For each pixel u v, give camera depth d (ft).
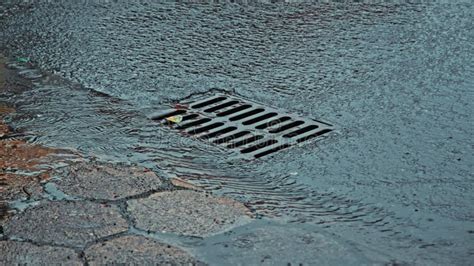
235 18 41.86
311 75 34.24
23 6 44.01
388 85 33.01
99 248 22.56
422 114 30.40
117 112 31.24
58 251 22.43
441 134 28.84
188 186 25.91
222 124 30.25
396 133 28.99
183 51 37.27
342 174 26.43
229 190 25.66
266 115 30.78
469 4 43.29
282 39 38.68
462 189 25.36
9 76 34.68
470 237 22.94
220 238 23.03
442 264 21.75
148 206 24.70
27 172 26.71
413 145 28.12
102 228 23.52
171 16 42.19
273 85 33.32
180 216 24.14
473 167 26.63
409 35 38.75
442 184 25.66
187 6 43.83
